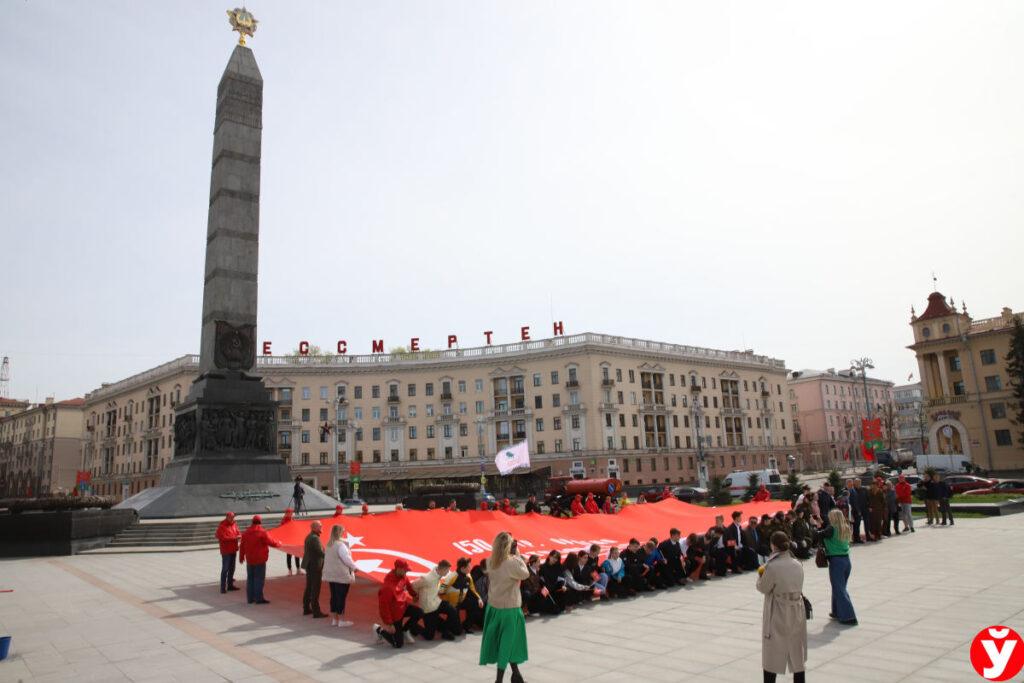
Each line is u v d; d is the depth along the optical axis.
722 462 95.44
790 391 128.75
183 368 87.69
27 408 150.50
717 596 15.56
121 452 101.69
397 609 11.39
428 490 46.59
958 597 13.70
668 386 91.00
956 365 75.75
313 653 11.02
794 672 8.09
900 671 9.17
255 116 42.59
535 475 77.56
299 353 99.38
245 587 17.67
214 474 36.38
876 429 52.66
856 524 23.55
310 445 88.12
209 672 9.91
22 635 12.38
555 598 14.23
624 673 9.56
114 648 11.37
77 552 26.56
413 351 97.94
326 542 15.58
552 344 86.25
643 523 21.38
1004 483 41.94
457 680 9.48
